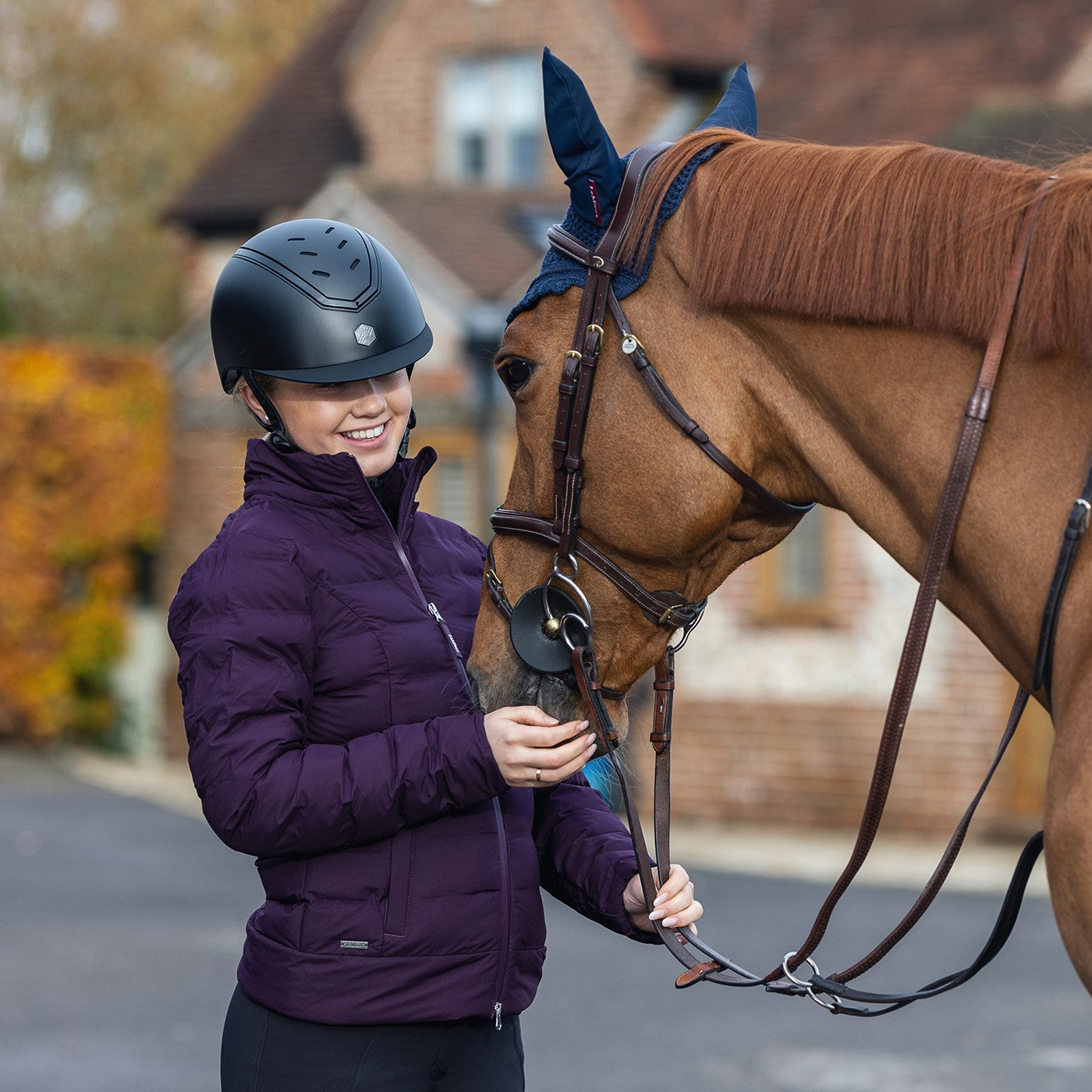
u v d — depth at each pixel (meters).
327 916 4.58
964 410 3.95
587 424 4.31
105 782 25.41
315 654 4.65
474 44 31.58
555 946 14.35
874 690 20.56
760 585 21.53
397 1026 4.62
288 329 4.80
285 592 4.60
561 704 4.54
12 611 27.50
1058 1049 11.12
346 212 27.73
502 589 4.58
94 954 13.56
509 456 25.30
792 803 21.20
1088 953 3.67
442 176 32.25
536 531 4.46
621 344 4.26
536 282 4.45
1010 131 20.69
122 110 50.09
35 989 12.42
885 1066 10.68
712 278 4.16
